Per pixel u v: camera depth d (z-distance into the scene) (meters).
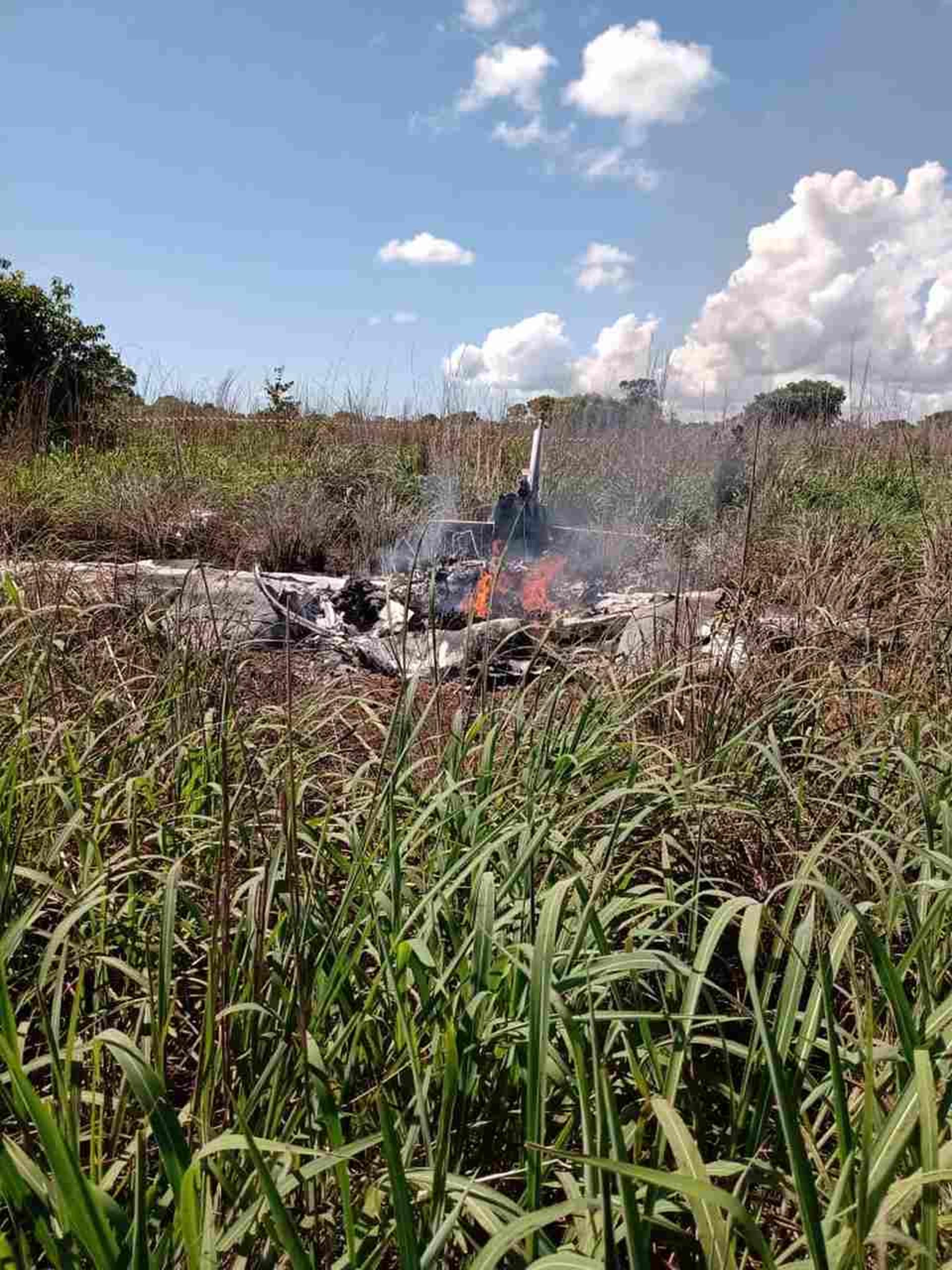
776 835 2.91
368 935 2.26
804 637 4.29
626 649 5.12
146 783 2.86
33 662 3.52
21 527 7.34
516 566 6.95
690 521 9.71
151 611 4.32
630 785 2.73
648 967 1.88
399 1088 1.97
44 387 14.73
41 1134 1.43
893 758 3.18
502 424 14.50
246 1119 1.71
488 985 2.01
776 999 2.51
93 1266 1.55
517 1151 1.96
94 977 2.31
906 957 2.04
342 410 16.00
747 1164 1.79
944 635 4.40
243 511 10.40
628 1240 1.42
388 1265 1.80
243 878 2.53
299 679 4.98
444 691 4.86
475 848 2.31
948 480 11.07
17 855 2.58
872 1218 1.41
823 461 12.30
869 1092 1.55
